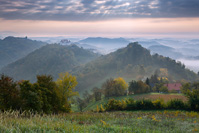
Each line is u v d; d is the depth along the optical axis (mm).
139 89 77688
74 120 16109
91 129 10906
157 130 13391
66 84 43188
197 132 13359
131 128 12727
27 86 23469
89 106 72500
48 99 26766
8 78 24422
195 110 34688
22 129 8906
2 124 9305
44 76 30203
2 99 21594
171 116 23922
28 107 21406
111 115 22297
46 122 11086
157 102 36875
